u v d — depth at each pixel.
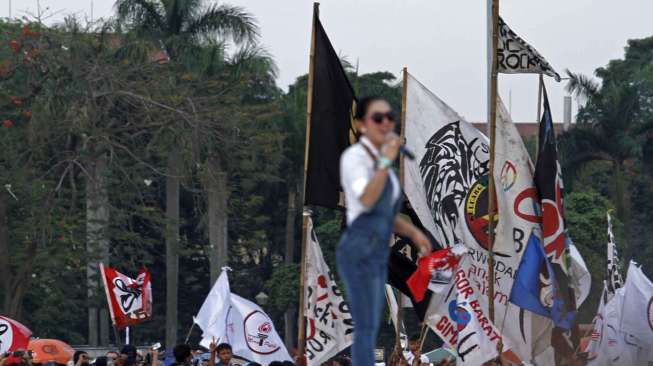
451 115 47.88
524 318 46.00
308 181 43.16
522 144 47.22
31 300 116.88
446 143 47.78
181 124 88.94
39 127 84.12
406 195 45.16
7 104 84.31
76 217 88.69
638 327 50.62
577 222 130.75
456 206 47.59
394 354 45.38
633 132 131.75
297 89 132.50
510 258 46.88
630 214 152.25
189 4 111.19
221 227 119.62
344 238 16.97
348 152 16.86
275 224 151.38
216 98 93.75
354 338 17.06
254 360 48.16
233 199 104.50
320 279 43.81
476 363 40.78
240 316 48.56
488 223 46.91
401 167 47.88
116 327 51.25
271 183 140.75
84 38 87.94
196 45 109.88
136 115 89.88
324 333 43.69
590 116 136.25
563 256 46.59
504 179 47.22
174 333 114.25
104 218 99.88
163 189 143.00
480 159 47.62
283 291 138.12
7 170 84.62
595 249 131.88
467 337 40.94
